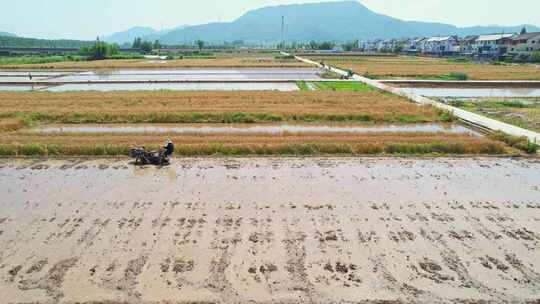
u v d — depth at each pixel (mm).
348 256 9844
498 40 99562
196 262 9562
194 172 15609
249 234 10883
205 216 11914
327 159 17203
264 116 25094
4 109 26797
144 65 69688
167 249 10125
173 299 8281
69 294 8414
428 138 19906
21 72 58406
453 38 121438
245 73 56375
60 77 51281
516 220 11789
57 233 10953
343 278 8984
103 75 53844
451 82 43906
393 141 19344
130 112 25641
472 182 14719
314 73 56219
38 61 82500
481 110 28125
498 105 30156
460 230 11188
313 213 12141
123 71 60125
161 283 8781
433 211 12344
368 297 8367
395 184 14484
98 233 10938
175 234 10867
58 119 24438
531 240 10656
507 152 18172
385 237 10766
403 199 13203
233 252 9992
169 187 14109
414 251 10094
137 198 13188
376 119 24844
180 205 12656
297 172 15625
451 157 17562
